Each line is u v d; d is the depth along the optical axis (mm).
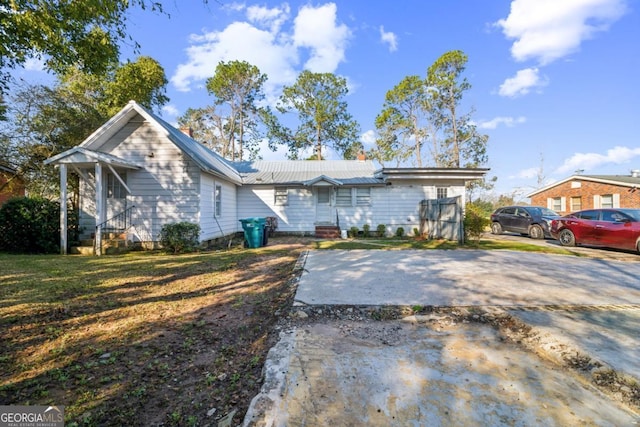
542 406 2104
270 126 30734
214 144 30672
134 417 2023
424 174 14477
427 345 3074
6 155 13648
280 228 15398
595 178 19375
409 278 5723
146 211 11086
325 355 2828
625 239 9117
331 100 30219
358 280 5582
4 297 4609
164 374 2564
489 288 5027
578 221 10461
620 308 4074
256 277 6047
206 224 11648
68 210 11203
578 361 2715
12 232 9742
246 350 3031
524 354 2895
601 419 1977
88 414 2049
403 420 1944
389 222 15234
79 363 2730
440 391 2268
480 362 2723
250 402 2135
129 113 10906
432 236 13578
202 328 3570
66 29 7070
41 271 6500
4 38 6637
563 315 3803
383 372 2533
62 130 14688
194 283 5598
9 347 3012
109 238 10531
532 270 6457
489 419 1960
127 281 5711
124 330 3475
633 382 2367
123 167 10664
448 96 26750
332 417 1965
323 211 15523
